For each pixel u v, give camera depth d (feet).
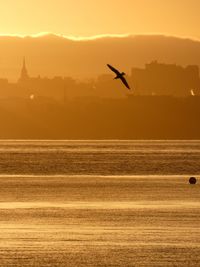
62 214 479.82
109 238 390.42
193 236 395.75
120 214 479.41
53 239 386.52
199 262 339.98
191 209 506.48
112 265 335.06
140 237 392.88
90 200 572.92
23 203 551.18
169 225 431.84
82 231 411.13
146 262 339.57
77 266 333.42
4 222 443.32
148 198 586.86
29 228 420.36
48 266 333.21
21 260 342.23
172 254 354.54
